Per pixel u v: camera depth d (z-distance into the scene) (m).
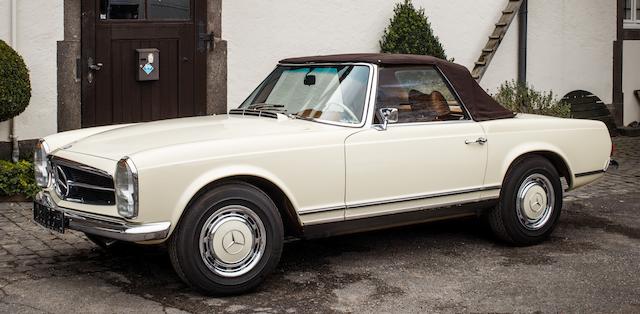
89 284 5.26
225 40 9.46
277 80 6.25
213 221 4.93
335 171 5.34
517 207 6.26
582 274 5.64
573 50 12.84
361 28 10.52
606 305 4.98
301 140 5.23
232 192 4.95
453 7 11.34
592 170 6.70
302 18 10.01
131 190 4.64
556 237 6.71
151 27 8.98
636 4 13.81
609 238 6.70
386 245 6.38
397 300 5.03
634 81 13.66
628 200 8.30
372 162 5.50
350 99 5.65
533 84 12.43
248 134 5.20
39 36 8.27
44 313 4.70
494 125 6.12
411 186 5.70
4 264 5.66
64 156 5.13
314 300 5.02
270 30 9.77
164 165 4.72
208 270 4.91
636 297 5.14
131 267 5.66
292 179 5.18
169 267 5.67
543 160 6.36
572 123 6.59
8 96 7.42
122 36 8.82
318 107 5.73
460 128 5.94
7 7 7.98
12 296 4.99
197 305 4.89
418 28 10.53
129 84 8.91
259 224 5.06
